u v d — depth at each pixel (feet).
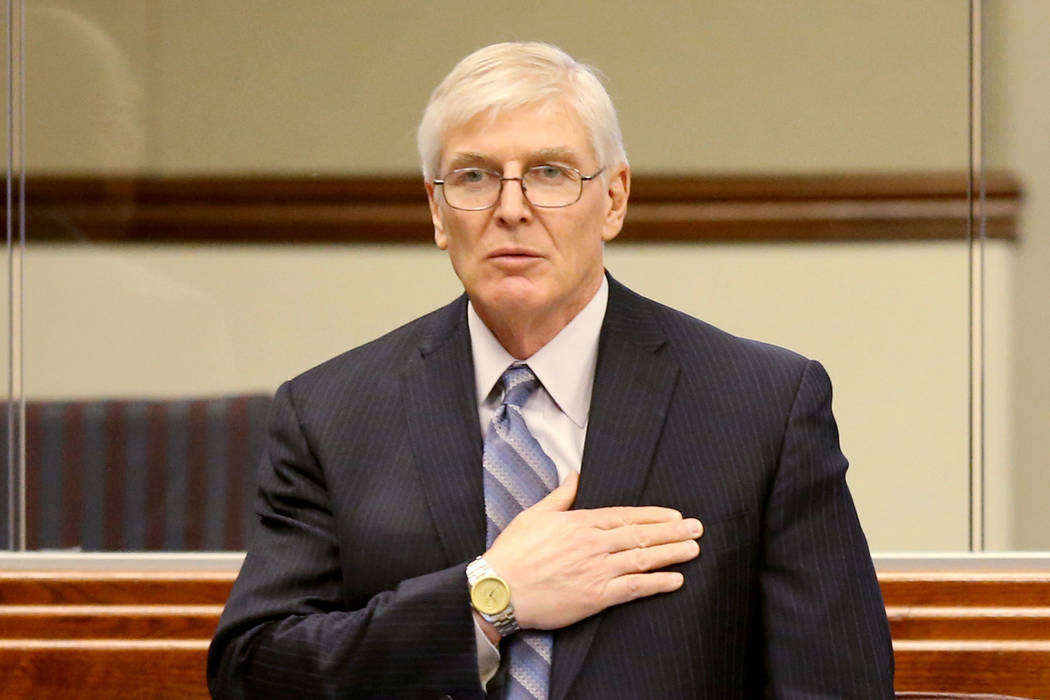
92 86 31.55
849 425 30.91
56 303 31.78
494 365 23.61
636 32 31.04
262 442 31.68
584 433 23.16
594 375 23.31
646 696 21.20
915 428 30.86
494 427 23.03
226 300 31.65
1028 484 30.66
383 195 31.35
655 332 23.73
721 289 31.14
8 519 31.78
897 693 25.79
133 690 31.45
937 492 30.81
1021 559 30.63
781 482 22.18
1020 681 30.37
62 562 31.73
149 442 31.81
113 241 31.71
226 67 31.40
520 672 21.48
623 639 21.44
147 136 31.55
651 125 31.09
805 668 21.39
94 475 31.83
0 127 31.60
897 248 30.89
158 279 31.76
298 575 23.07
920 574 30.71
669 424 22.71
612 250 31.22
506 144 21.67
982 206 30.71
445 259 31.37
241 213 31.55
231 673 22.58
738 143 31.04
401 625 21.25
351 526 22.77
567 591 21.30
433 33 31.24
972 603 30.63
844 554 22.17
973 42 30.71
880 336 30.91
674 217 31.09
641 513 21.86
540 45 22.43
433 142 22.50
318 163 31.40
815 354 31.04
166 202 31.60
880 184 30.89
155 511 31.81
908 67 30.81
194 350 31.76
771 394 22.76
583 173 21.93
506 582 21.24
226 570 31.68
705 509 22.07
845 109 30.83
